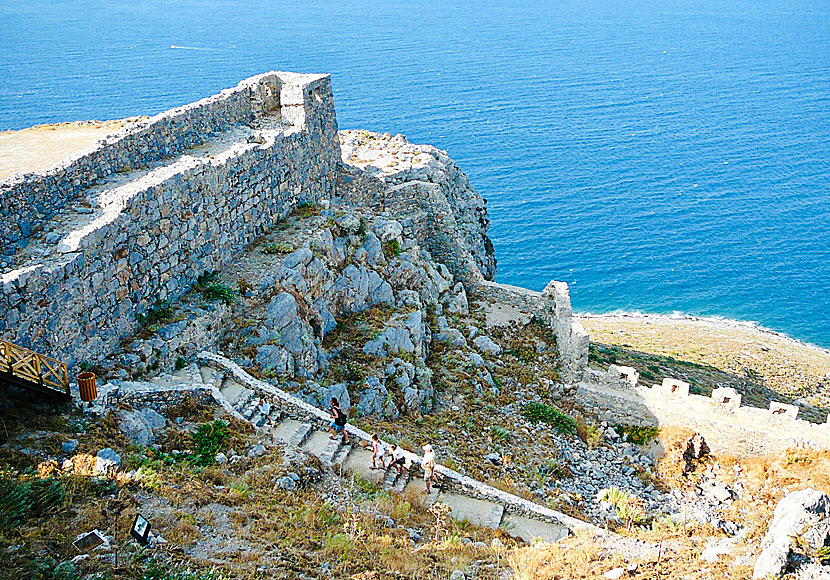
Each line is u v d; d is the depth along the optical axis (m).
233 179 37.69
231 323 34.19
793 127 180.12
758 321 96.31
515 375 43.66
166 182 32.53
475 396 40.41
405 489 28.30
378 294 43.72
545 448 37.06
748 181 143.38
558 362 45.59
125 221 30.05
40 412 24.61
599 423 41.09
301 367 35.38
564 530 27.89
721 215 126.94
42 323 25.62
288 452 27.19
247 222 39.38
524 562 23.48
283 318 35.19
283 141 42.72
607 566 23.30
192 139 40.34
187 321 31.89
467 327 47.53
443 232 53.12
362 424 32.59
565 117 184.38
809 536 22.50
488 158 150.00
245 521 21.88
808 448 37.19
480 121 176.00
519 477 33.16
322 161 48.59
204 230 35.56
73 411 25.00
